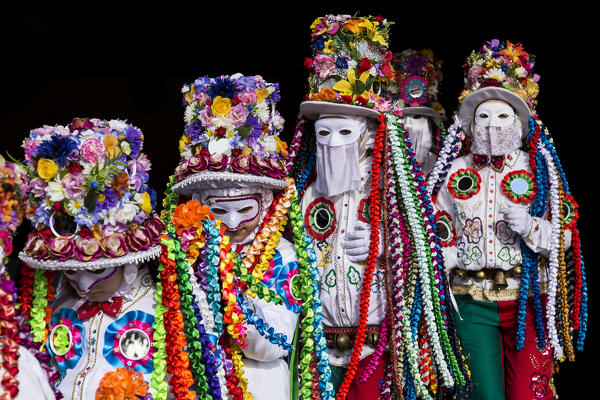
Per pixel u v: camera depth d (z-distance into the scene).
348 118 3.95
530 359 4.33
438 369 3.95
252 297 3.30
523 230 4.24
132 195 2.86
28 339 2.83
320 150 4.00
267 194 3.54
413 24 6.47
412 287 3.89
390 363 3.88
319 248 4.03
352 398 3.90
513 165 4.52
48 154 2.74
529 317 4.37
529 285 4.39
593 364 6.41
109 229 2.79
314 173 4.22
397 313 3.85
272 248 3.48
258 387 3.31
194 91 3.58
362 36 4.03
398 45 6.53
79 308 2.90
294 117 6.78
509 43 4.63
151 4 6.21
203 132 3.52
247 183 3.41
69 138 2.74
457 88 6.61
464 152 4.71
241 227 3.45
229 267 3.15
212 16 6.39
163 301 2.91
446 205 4.52
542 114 6.54
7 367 2.54
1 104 6.06
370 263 3.79
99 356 2.84
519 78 4.56
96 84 6.29
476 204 4.45
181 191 3.57
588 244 6.50
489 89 4.43
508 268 4.35
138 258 2.81
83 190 2.75
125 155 2.85
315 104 3.94
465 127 4.63
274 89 3.60
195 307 3.02
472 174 4.50
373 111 3.92
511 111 4.46
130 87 6.38
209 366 3.00
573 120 6.46
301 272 3.54
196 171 3.38
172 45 6.41
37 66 6.10
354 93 3.93
